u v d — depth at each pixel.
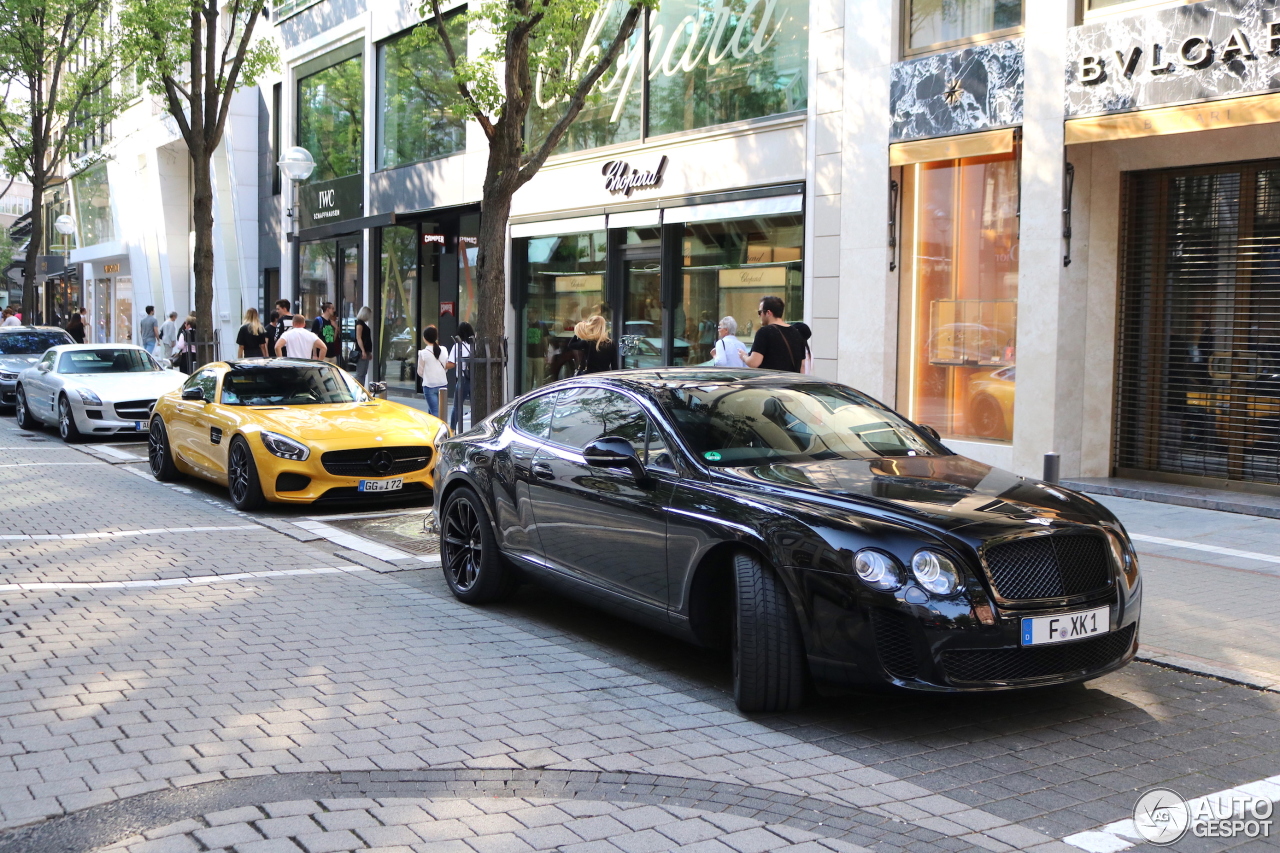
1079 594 4.81
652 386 6.19
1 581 7.49
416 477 10.75
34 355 21.94
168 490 12.05
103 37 29.25
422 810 3.92
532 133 19.19
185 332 23.94
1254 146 10.62
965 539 4.66
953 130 12.41
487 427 7.33
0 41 27.64
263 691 5.25
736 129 15.10
